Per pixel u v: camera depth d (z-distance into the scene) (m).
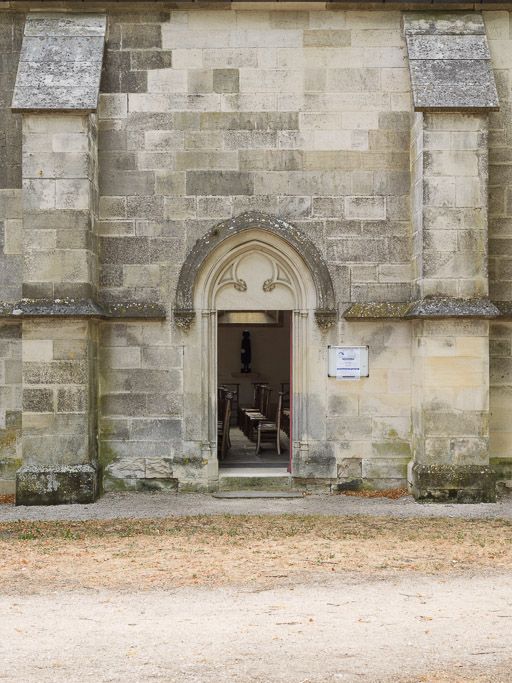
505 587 8.99
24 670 6.68
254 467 15.77
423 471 13.93
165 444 14.74
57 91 13.92
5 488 14.61
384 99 14.83
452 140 14.02
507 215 14.83
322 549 10.65
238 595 8.70
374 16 14.84
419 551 10.55
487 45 14.60
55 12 14.81
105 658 6.93
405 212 14.83
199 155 14.76
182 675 6.58
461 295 13.98
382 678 6.54
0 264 14.66
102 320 14.59
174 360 14.76
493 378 14.89
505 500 14.27
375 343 14.84
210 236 14.64
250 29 14.80
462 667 6.77
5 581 9.23
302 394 14.80
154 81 14.75
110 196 14.72
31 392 13.83
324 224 14.79
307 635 7.48
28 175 13.88
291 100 14.80
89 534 11.54
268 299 14.91
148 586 9.02
